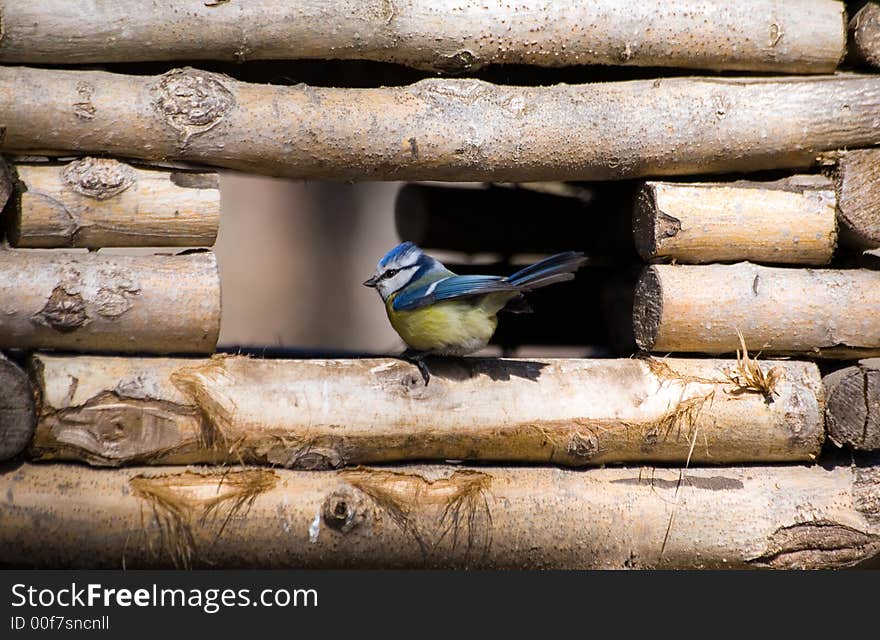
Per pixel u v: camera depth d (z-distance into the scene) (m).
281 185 18.09
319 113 8.05
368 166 8.20
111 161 7.82
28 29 7.61
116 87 7.77
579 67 8.94
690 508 8.18
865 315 8.52
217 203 7.92
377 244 18.48
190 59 8.09
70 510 7.36
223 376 7.79
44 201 7.63
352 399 7.93
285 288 17.95
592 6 8.30
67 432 7.44
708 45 8.49
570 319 11.77
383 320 18.36
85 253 7.80
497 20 8.19
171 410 7.63
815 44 8.66
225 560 7.67
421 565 7.95
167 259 7.89
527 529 7.99
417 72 8.94
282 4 7.91
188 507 7.52
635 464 8.45
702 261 8.59
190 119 7.80
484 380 8.21
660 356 8.62
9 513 7.28
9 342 7.52
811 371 8.55
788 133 8.52
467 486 7.97
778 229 8.52
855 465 8.59
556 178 8.54
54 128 7.62
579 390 8.26
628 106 8.41
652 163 8.47
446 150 8.19
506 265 12.16
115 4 7.73
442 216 11.74
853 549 8.24
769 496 8.28
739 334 8.43
